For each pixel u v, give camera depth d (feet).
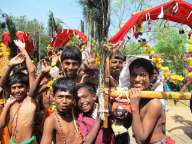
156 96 4.57
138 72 4.74
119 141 5.18
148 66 4.78
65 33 11.37
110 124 4.94
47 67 5.42
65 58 5.64
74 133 4.97
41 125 5.74
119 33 4.98
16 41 6.03
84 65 6.19
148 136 4.63
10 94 6.11
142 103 4.69
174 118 16.40
